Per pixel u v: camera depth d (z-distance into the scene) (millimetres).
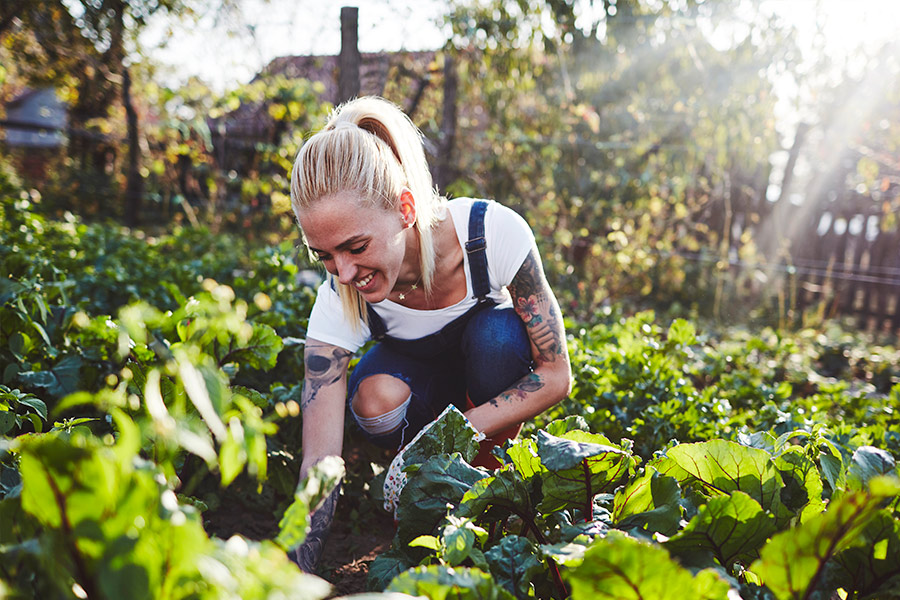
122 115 13125
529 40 7715
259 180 9297
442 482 1462
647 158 7980
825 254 8922
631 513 1332
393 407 2146
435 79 7914
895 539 1133
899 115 7898
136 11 10156
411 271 1875
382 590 1368
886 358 6164
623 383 2965
